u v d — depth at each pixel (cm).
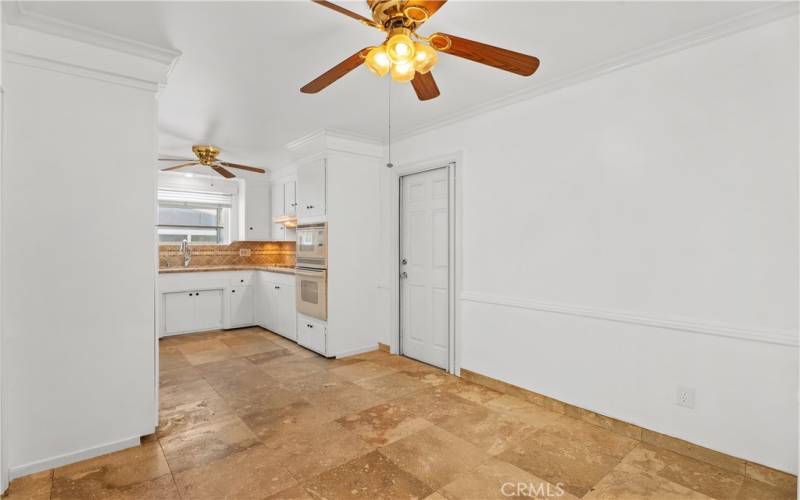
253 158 485
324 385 314
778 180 183
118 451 213
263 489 181
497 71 245
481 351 315
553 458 208
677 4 177
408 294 395
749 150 190
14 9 177
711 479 189
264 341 459
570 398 258
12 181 187
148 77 220
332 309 390
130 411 218
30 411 192
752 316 190
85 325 206
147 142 222
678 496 176
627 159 231
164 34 202
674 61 212
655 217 221
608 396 240
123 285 217
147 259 224
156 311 229
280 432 235
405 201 397
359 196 407
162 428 240
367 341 417
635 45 214
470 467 199
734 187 195
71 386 202
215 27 195
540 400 274
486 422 249
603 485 185
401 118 336
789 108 180
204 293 507
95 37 200
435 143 355
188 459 205
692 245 208
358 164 405
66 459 200
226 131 373
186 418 254
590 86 247
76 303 204
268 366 364
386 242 413
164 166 492
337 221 392
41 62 193
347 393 297
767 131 185
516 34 203
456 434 233
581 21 191
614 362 238
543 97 272
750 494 178
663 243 218
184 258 543
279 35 203
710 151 201
